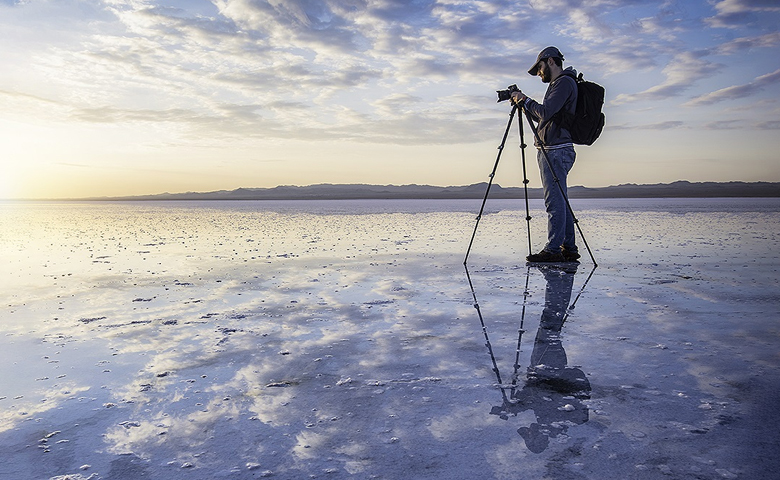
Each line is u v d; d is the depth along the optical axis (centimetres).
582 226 1008
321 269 460
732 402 158
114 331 256
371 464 125
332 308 303
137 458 131
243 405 163
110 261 533
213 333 251
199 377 190
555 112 475
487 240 747
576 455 127
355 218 1503
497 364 199
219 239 789
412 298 329
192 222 1327
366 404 162
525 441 135
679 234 792
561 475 118
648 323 256
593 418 149
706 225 1005
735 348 213
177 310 303
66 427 149
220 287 377
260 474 122
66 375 193
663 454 127
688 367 191
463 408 157
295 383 182
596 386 174
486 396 167
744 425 143
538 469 121
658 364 195
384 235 849
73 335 249
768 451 128
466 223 1216
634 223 1095
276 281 400
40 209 3177
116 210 2736
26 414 158
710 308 287
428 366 198
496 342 228
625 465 122
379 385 179
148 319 281
